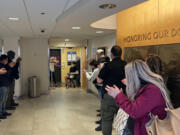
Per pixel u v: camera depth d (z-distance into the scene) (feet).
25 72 22.98
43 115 15.16
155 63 6.10
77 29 15.97
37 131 11.93
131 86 5.28
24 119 14.16
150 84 4.95
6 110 16.43
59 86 30.63
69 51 33.81
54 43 25.53
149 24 9.41
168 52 8.00
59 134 11.49
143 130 4.99
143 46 9.94
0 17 11.03
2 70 13.01
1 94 13.98
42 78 23.72
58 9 9.36
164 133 4.52
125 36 12.03
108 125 9.34
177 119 4.41
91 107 17.58
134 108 4.81
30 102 19.54
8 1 7.85
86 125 12.99
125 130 6.17
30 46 23.02
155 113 4.85
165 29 8.21
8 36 20.42
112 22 15.74
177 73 7.42
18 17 11.05
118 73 9.18
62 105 18.31
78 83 30.25
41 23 13.06
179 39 7.39
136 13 10.64
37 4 8.36
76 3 8.69
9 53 15.25
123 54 12.34
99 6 8.06
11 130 12.05
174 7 7.68
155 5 8.91
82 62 28.32
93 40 24.08
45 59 23.72
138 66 5.23
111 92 5.46
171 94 7.66
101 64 12.96
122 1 7.29
